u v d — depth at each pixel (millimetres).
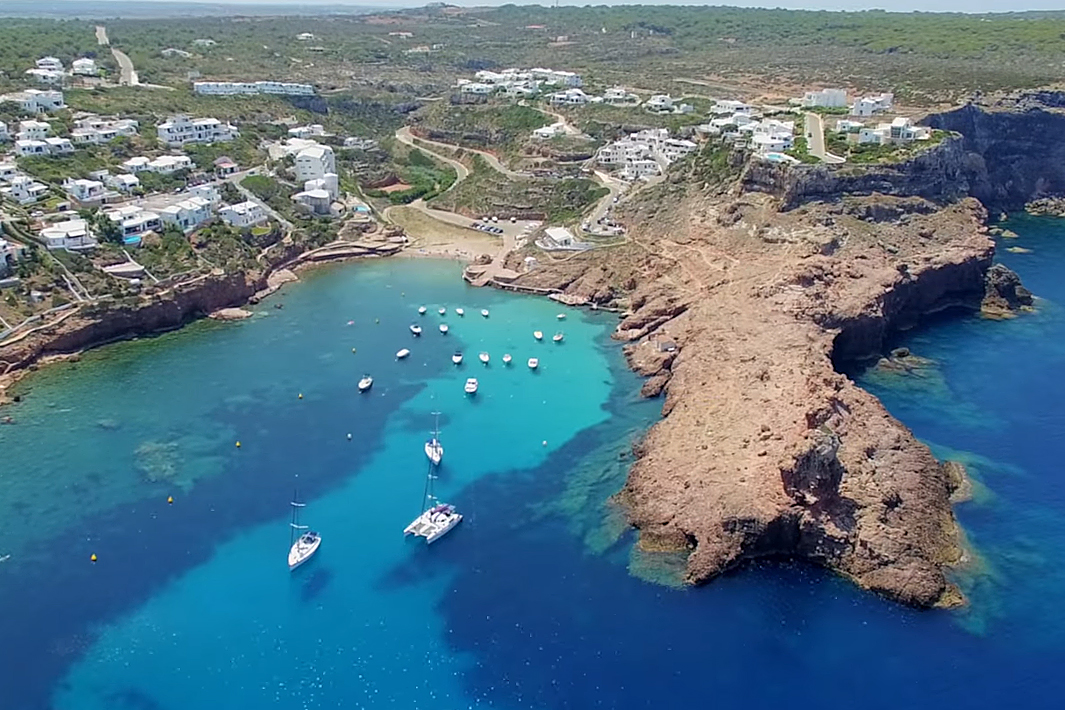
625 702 85000
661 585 99812
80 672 89125
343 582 101062
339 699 86125
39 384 143250
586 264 188625
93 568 103125
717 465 111562
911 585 96500
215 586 100438
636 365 151375
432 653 91375
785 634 92812
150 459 123812
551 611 96562
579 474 121250
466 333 165750
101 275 165000
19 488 116938
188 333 164000
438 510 111500
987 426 129875
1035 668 88000
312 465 123188
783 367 129625
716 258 175375
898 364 149000
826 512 103562
